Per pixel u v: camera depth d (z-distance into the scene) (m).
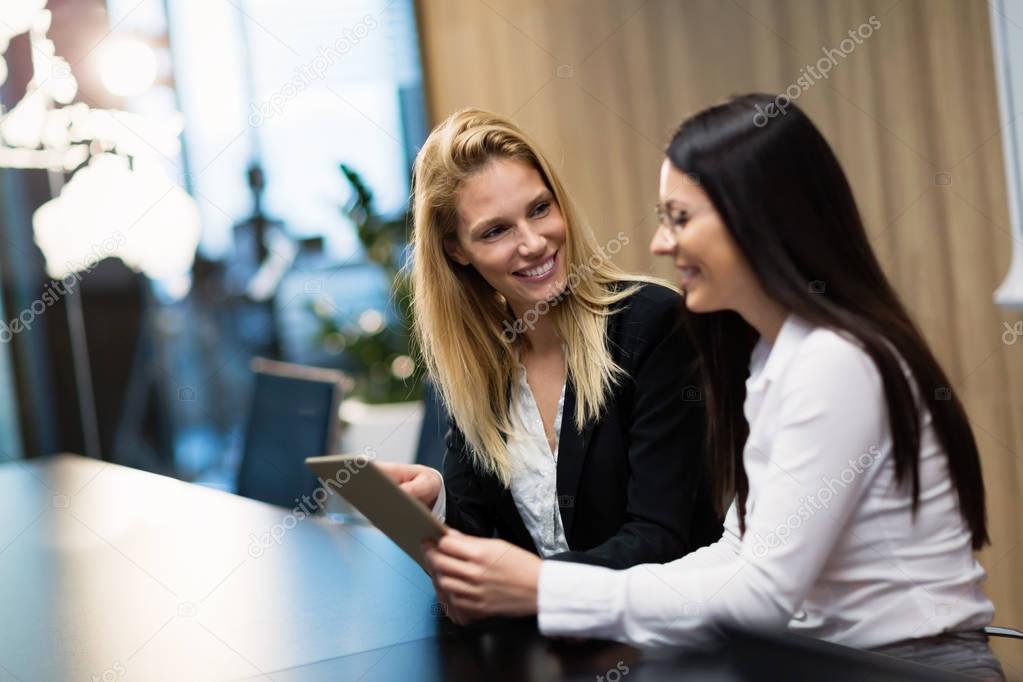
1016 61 2.01
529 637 1.21
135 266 4.54
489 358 1.75
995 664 1.12
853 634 1.22
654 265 3.90
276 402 2.92
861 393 1.14
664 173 1.23
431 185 1.69
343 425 4.31
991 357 2.67
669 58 3.72
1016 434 2.63
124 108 4.78
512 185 1.63
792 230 1.16
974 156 2.65
